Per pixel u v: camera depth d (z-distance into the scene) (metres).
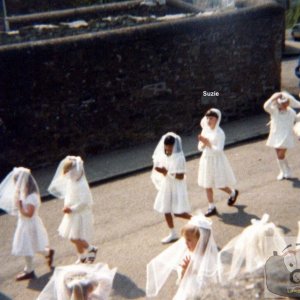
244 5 17.19
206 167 10.88
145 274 9.35
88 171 13.79
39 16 20.84
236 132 15.38
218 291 6.68
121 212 11.62
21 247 9.39
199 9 20.42
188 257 7.26
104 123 14.76
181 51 15.23
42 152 14.19
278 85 16.89
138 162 14.08
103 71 14.43
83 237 9.49
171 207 10.03
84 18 21.25
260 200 11.42
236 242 7.20
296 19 28.64
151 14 21.61
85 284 6.35
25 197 9.34
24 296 9.17
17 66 13.50
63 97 14.13
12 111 13.67
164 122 15.51
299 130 12.00
